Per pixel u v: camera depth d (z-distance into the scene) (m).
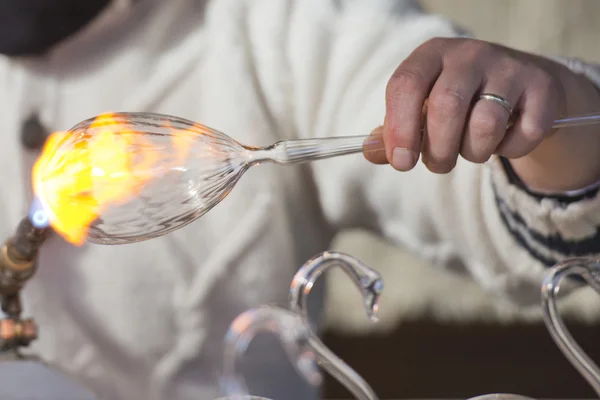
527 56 1.14
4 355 1.15
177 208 1.03
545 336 3.40
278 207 1.54
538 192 1.21
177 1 1.54
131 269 1.52
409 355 3.42
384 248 3.43
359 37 1.49
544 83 1.09
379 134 1.07
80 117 1.53
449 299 3.40
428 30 1.47
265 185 1.54
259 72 1.54
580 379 3.39
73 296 1.52
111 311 1.53
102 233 1.04
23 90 1.52
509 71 1.09
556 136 1.17
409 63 1.09
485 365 3.41
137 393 1.56
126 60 1.53
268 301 1.56
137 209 1.03
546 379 3.42
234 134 1.53
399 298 3.41
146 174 1.03
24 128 1.51
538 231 1.23
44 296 1.51
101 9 1.50
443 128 1.06
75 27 1.50
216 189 1.04
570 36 3.42
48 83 1.53
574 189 1.20
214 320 1.54
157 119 1.04
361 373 3.44
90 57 1.53
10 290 1.14
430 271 3.40
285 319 1.28
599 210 1.19
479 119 1.06
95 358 1.54
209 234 1.54
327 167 1.50
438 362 3.43
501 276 1.31
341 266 1.08
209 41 1.54
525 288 1.31
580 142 1.18
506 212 1.25
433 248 1.42
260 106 1.53
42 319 1.52
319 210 1.60
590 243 1.21
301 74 1.51
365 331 3.42
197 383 1.55
